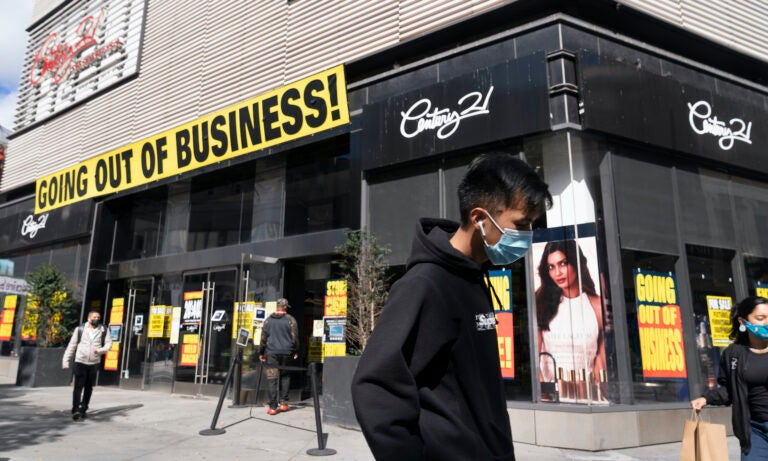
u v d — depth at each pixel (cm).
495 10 744
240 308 946
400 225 812
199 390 1010
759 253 823
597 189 688
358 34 910
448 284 133
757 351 327
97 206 1289
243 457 529
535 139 706
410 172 821
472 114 737
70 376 1204
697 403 343
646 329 677
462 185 148
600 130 677
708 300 745
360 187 859
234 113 1023
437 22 816
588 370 633
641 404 639
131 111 1301
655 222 727
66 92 1534
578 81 685
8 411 811
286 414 791
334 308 865
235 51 1101
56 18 1677
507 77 716
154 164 1159
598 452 579
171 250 1171
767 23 938
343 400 700
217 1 1175
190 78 1177
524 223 140
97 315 785
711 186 802
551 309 666
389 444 112
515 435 629
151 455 532
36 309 1214
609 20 761
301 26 1000
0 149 2086
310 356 953
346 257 832
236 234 1058
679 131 754
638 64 763
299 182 982
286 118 947
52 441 593
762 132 854
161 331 1121
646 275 697
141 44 1334
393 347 119
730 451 585
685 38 812
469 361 130
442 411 122
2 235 1566
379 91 871
